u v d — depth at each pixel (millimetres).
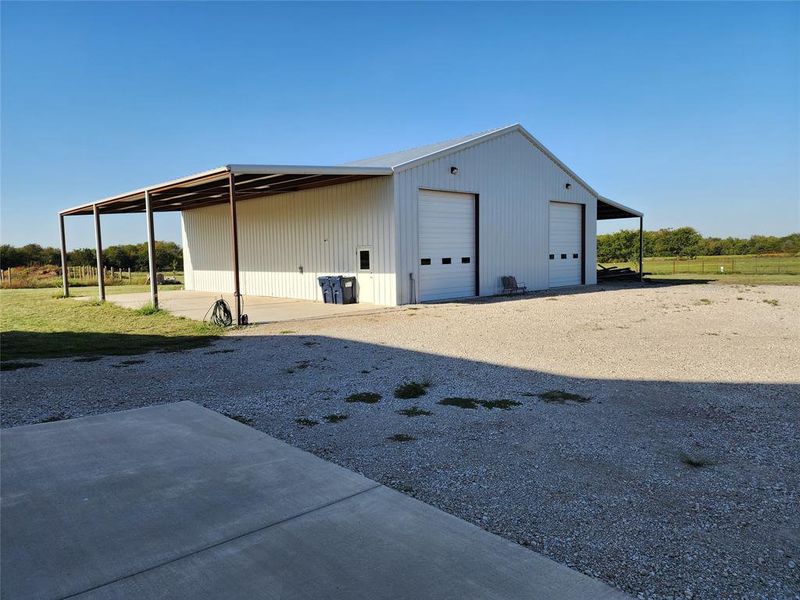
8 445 4156
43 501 3172
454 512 3186
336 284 16250
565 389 6090
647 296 17484
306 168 12867
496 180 18078
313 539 2729
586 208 22453
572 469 3828
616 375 6770
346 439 4469
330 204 16984
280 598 2240
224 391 6141
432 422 4914
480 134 18703
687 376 6691
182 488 3342
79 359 8242
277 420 5004
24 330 11719
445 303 15664
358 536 2762
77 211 20312
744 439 4430
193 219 24812
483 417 5051
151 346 9430
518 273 19219
